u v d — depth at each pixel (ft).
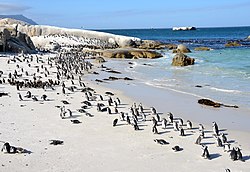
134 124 75.41
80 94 113.80
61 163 55.83
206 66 189.37
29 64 183.11
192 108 98.22
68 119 82.02
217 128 73.36
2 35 246.06
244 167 56.65
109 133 72.28
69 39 370.94
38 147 62.44
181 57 199.41
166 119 83.87
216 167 56.39
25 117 82.17
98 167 54.90
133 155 60.39
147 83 140.87
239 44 336.90
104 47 325.01
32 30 435.53
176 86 132.98
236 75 153.69
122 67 197.36
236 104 102.68
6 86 122.93
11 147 59.41
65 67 178.91
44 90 118.62
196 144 67.10
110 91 122.31
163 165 56.54
